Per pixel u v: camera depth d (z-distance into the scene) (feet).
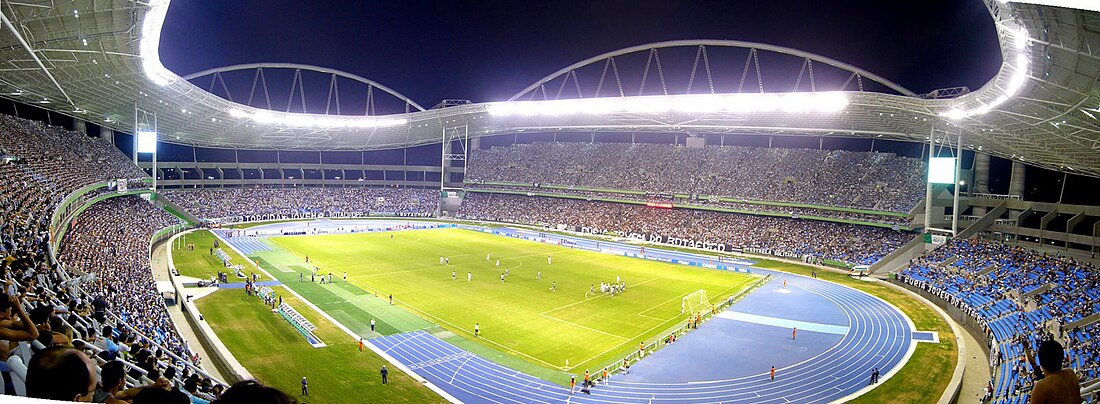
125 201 270.26
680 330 144.97
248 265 211.41
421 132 383.24
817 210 289.53
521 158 433.07
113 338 51.60
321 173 444.96
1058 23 84.74
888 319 161.68
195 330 133.49
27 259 64.18
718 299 182.09
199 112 256.32
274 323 138.62
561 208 381.40
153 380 37.91
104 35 137.18
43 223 120.06
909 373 118.42
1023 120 152.97
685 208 336.49
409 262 230.27
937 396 106.11
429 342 130.62
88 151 258.16
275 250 248.32
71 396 14.30
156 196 315.99
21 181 148.66
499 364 118.83
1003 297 162.20
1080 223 223.92
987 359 129.29
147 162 362.94
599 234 339.36
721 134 373.40
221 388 48.80
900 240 254.47
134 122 276.62
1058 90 117.08
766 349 132.87
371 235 311.47
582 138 442.50
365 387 103.81
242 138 346.95
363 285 185.47
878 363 124.57
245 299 159.74
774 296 189.16
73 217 172.65
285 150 420.77
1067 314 136.26
